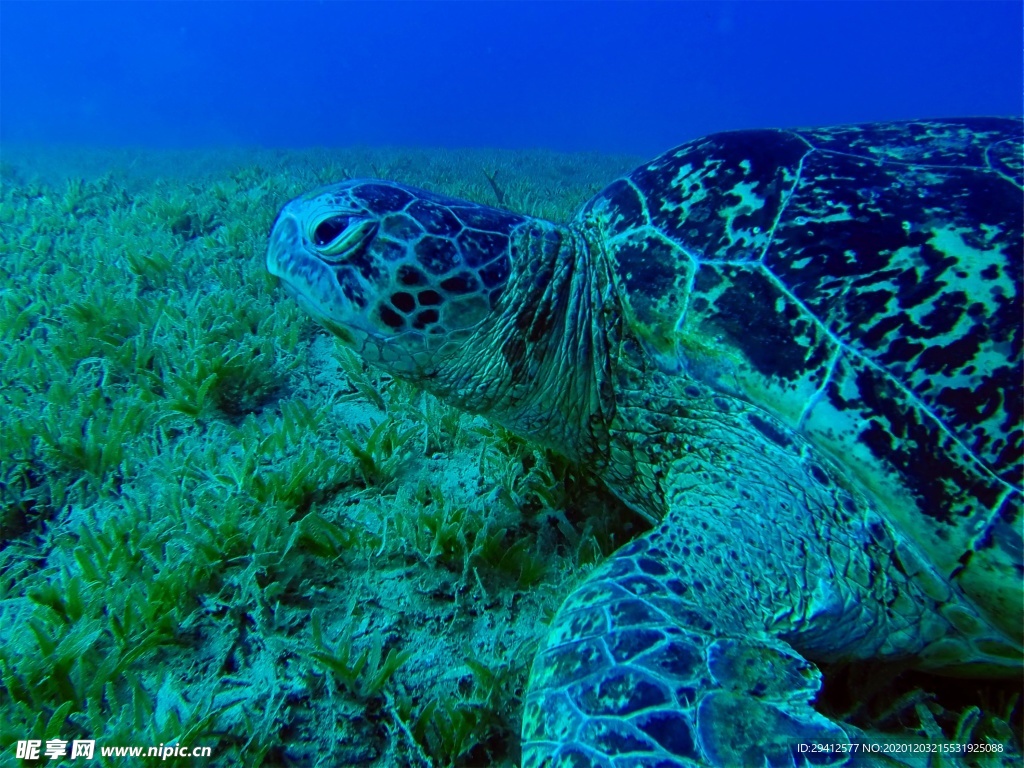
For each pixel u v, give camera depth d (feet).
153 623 1.05
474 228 1.21
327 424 1.50
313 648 1.04
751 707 0.79
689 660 0.82
